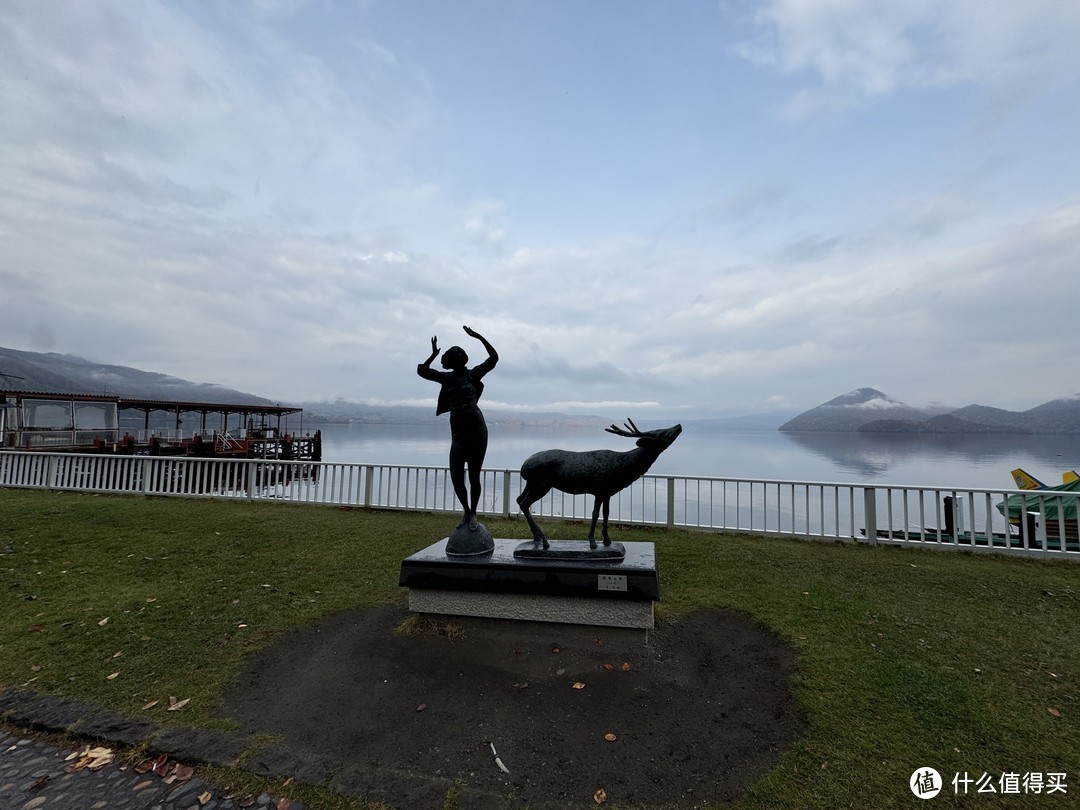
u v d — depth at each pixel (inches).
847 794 100.2
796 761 109.7
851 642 164.7
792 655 156.6
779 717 126.0
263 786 102.0
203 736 116.3
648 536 321.7
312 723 124.8
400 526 341.1
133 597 202.7
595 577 167.5
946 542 299.3
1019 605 201.5
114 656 156.0
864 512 308.2
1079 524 288.5
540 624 172.7
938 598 208.8
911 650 158.9
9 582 215.6
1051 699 132.8
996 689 136.9
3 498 415.8
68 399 885.8
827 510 752.3
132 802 98.1
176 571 235.9
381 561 257.3
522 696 137.4
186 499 437.4
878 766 107.7
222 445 1112.8
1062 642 166.2
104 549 266.4
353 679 145.3
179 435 1116.5
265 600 202.4
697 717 127.8
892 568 254.2
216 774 105.4
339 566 248.2
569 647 162.7
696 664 155.5
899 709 127.4
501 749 115.6
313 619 184.9
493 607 175.6
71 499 417.7
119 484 464.1
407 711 130.4
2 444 765.3
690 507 762.8
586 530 336.8
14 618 181.5
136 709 128.8
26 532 295.0
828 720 123.1
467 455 185.8
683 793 102.0
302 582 224.1
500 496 409.4
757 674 147.6
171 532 305.6
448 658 157.1
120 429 1009.5
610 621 168.6
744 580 229.8
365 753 113.9
